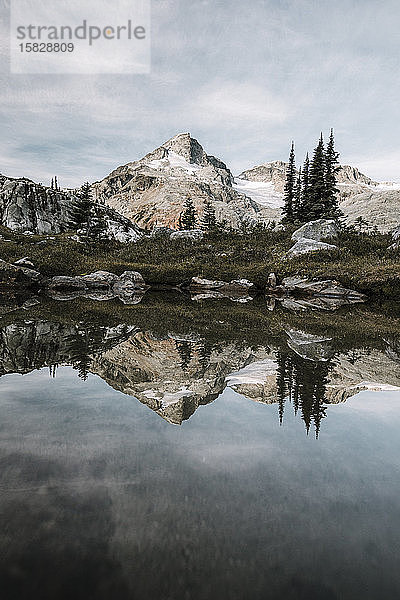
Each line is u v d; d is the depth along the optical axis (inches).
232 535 82.0
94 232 2128.4
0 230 1915.6
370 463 119.0
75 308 623.8
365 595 68.1
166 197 7440.9
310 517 89.6
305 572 72.9
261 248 1520.7
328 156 2003.0
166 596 65.8
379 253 1273.4
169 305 723.4
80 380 207.2
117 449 121.6
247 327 455.5
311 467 114.7
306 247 1338.6
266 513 90.1
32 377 211.0
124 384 201.9
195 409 164.4
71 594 65.7
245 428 144.3
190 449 123.6
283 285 1088.2
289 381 216.5
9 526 82.4
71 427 139.1
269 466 114.1
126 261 1517.0
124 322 469.7
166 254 1568.7
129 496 94.8
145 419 150.4
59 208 2439.7
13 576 69.4
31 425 140.2
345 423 153.1
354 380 221.8
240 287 1115.9
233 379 218.7
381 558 77.6
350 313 648.4
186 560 74.3
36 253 1398.9
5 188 2314.2
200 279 1180.5
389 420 158.1
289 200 2283.5
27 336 348.5
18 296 845.2
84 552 75.5
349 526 87.0
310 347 329.7
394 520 90.0
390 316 613.9
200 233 1886.1
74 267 1243.2
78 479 102.0
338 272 1054.4
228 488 100.4
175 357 276.4
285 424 149.7
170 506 91.0
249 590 67.8
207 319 525.7
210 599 65.4
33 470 106.3
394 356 298.0
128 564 72.6
